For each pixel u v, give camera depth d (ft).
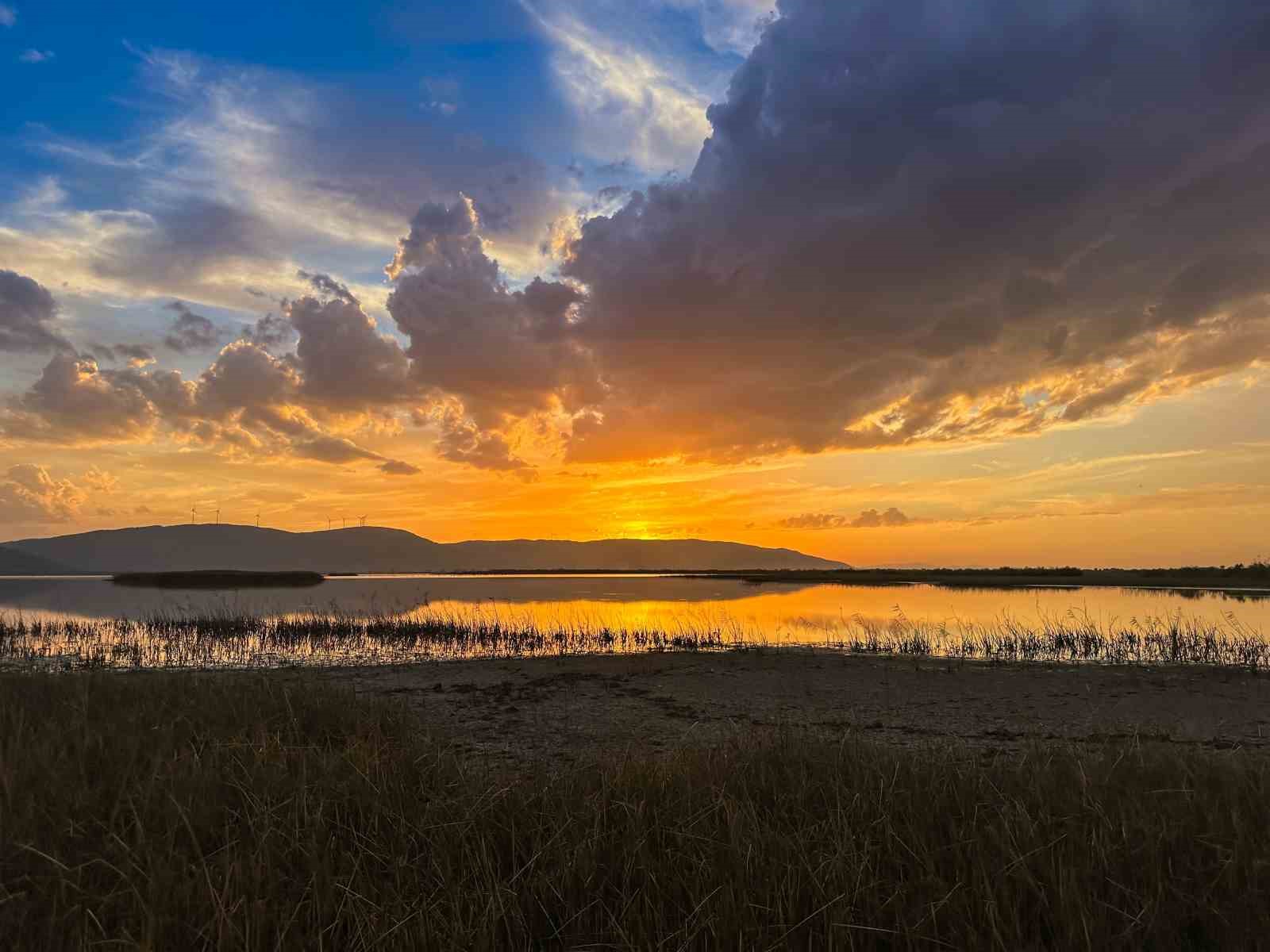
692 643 86.02
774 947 12.73
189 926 12.95
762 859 15.42
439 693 52.26
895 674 60.80
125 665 69.46
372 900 14.23
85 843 16.42
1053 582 262.26
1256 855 15.40
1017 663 67.46
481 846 15.88
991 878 14.71
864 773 20.84
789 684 56.03
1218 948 13.23
